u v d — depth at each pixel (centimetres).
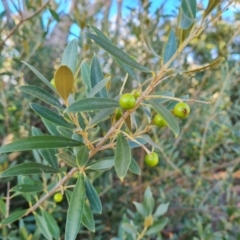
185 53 52
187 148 53
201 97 51
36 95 15
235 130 45
